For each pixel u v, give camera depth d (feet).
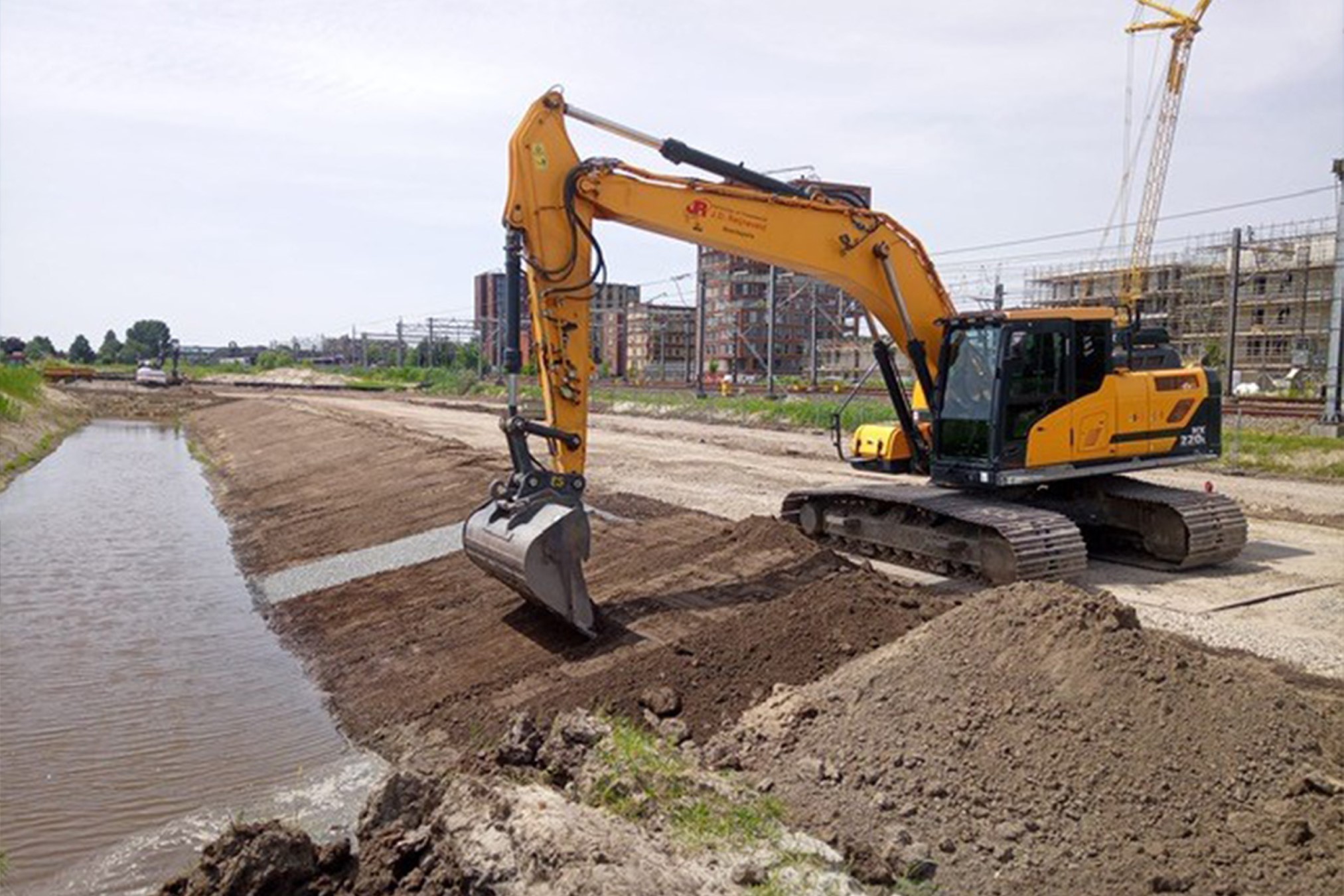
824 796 19.98
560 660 31.27
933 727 21.08
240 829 19.30
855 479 66.80
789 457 83.25
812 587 30.99
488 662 32.96
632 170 33.45
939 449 39.70
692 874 15.93
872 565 40.55
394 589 44.96
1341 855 16.49
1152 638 22.00
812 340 183.01
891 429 43.86
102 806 26.09
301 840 19.03
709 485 63.98
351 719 32.24
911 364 41.39
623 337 362.33
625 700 26.91
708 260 306.96
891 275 38.70
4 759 29.27
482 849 16.48
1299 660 27.40
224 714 33.19
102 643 41.70
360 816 20.53
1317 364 191.52
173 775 28.07
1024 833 18.07
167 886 19.12
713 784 20.15
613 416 151.94
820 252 37.47
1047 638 22.12
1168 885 16.19
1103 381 38.70
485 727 28.14
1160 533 38.96
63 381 260.83
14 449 111.45
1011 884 16.83
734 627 29.73
